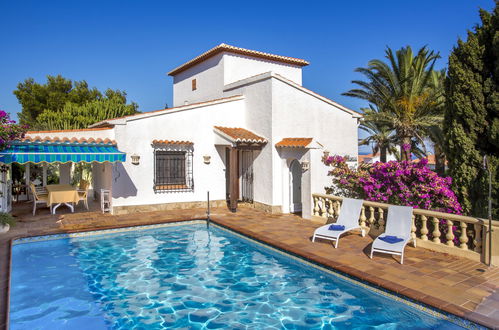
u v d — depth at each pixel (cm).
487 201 1232
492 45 1245
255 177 2184
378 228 1442
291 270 1176
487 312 734
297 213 2048
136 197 2003
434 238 1232
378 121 3791
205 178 2223
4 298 792
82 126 3659
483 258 1073
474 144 1299
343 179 1711
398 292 860
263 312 871
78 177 3114
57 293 992
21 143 1641
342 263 1088
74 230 1559
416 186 1388
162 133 2064
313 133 2214
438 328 764
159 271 1177
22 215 1925
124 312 877
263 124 2112
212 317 848
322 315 849
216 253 1379
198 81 2908
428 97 3459
